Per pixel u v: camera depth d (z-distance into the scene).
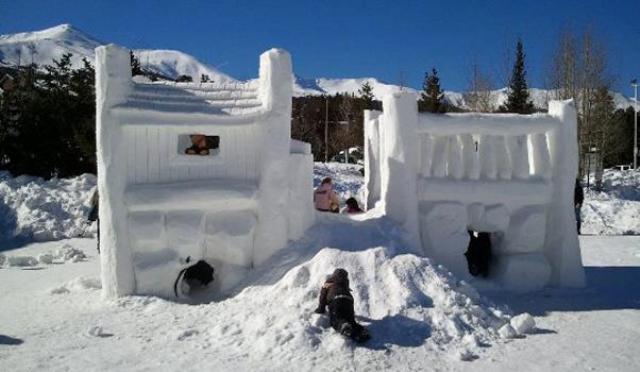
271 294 7.85
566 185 10.03
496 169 10.09
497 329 7.21
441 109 38.66
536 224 9.95
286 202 9.13
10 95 22.23
